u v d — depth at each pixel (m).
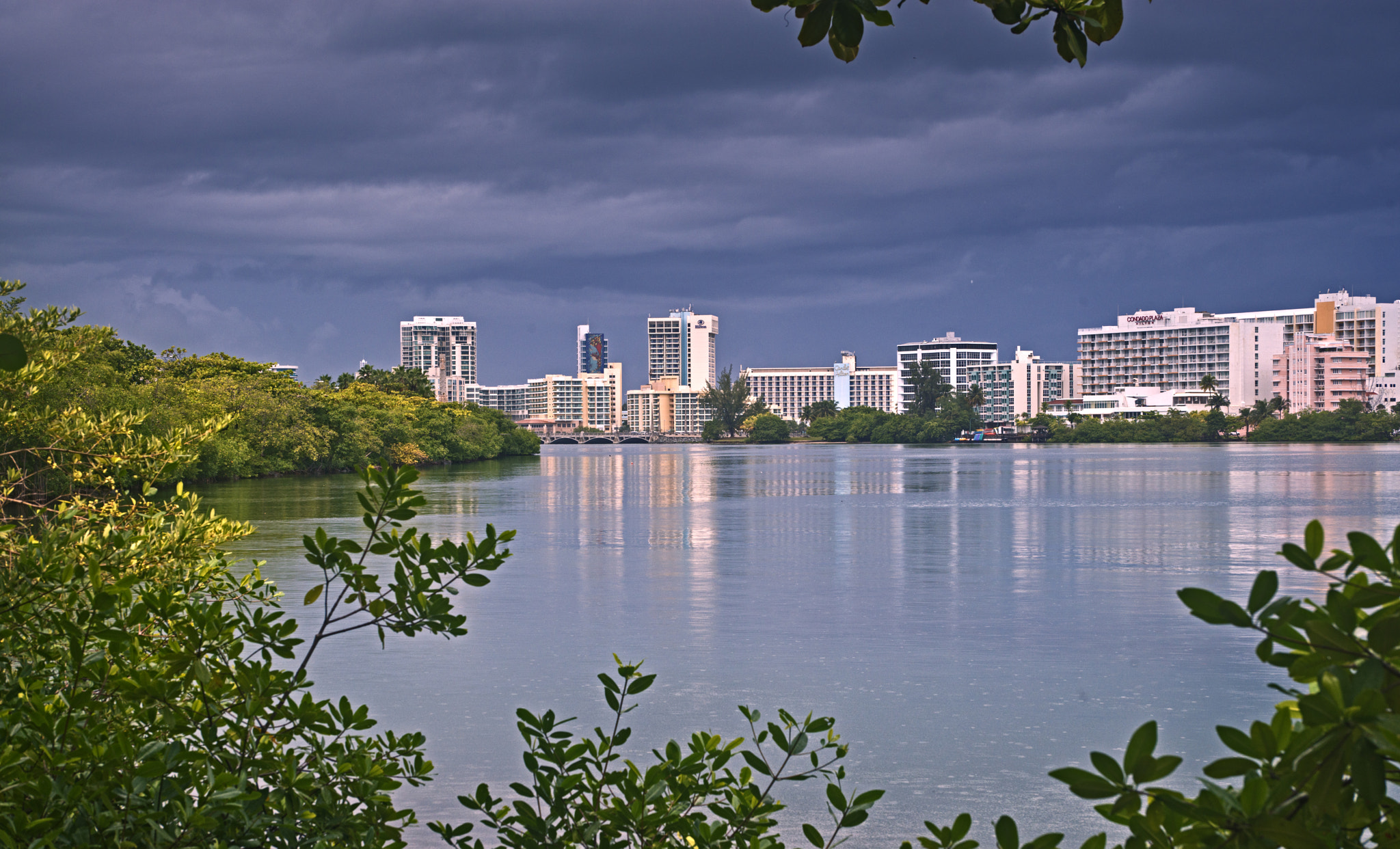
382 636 5.41
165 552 6.66
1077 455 156.38
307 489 67.81
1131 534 40.41
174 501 8.01
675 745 6.04
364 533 38.09
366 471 5.32
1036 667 17.78
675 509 54.62
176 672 4.99
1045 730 14.34
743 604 24.09
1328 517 47.66
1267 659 3.10
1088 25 3.07
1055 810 11.59
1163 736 14.09
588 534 40.84
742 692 16.27
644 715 14.97
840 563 31.66
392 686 16.34
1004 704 15.57
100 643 5.50
